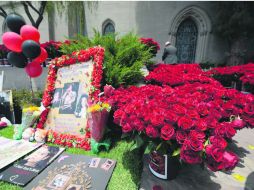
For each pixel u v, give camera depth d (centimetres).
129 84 297
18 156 199
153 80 296
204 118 131
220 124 126
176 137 122
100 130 207
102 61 247
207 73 363
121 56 295
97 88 232
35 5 1229
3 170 178
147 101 162
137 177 170
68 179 164
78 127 236
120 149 217
